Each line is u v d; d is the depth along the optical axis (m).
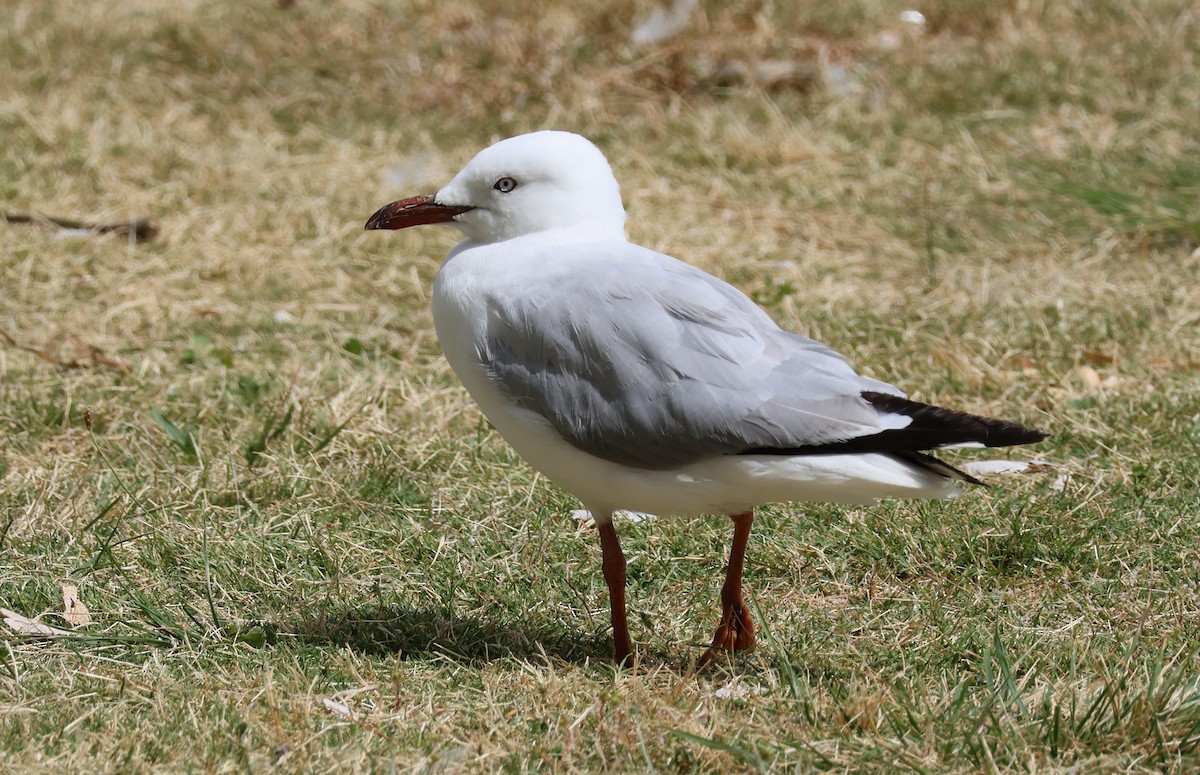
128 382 11.74
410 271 14.43
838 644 8.07
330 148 17.44
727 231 15.37
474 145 17.78
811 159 17.17
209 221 15.25
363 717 7.04
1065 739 6.71
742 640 7.93
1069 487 9.86
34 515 9.29
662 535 9.37
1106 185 15.56
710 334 7.12
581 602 8.66
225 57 19.27
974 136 17.44
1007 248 14.91
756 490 7.12
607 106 18.55
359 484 9.98
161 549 9.01
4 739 6.69
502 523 9.52
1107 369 11.93
